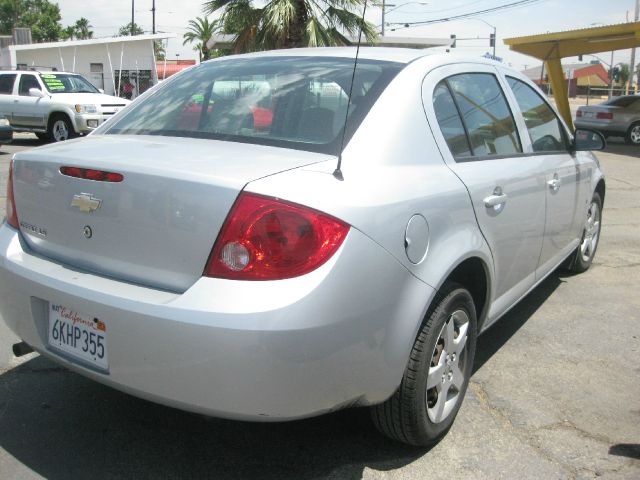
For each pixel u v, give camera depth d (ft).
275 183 7.03
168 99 10.51
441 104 9.64
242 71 10.50
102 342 7.54
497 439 9.45
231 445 9.16
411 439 8.72
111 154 8.11
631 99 63.00
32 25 177.99
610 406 10.51
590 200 15.99
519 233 11.07
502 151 11.08
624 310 15.11
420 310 7.98
